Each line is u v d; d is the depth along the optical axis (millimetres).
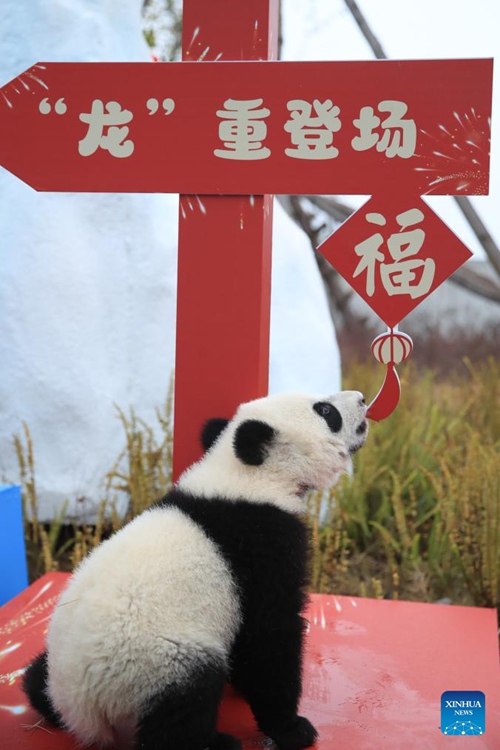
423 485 2758
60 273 2539
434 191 1655
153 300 2648
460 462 2881
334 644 1811
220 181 1716
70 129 1738
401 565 2570
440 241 1661
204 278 1772
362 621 1909
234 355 1782
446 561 2502
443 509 2494
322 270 4969
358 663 1743
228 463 1588
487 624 1899
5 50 2582
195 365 1796
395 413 3162
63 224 2564
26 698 1643
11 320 2533
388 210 1668
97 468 2568
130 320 2646
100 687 1409
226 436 1634
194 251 1769
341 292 5129
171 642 1400
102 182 1745
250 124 1690
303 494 1623
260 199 1732
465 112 1631
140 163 1731
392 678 1694
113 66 1712
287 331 2764
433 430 3172
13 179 2590
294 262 2867
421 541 2674
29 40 2574
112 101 1722
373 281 1683
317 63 1660
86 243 2598
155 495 2463
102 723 1456
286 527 1526
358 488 2654
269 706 1525
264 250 1760
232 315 1773
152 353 2650
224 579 1462
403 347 1690
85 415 2551
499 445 2877
